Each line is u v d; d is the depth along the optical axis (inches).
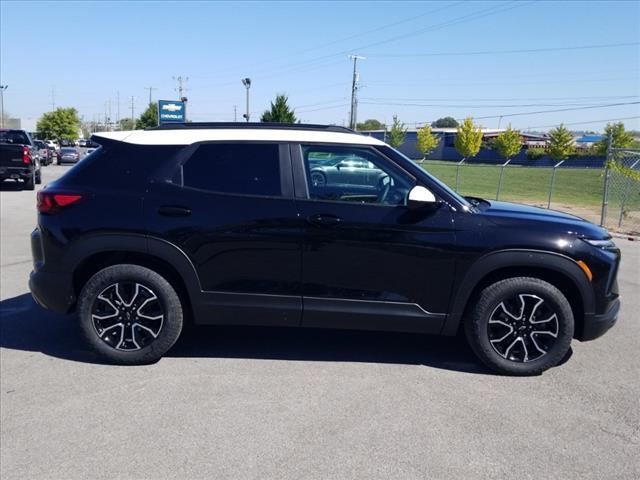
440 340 204.1
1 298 242.5
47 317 219.1
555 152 2345.0
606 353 193.8
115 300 174.2
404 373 173.2
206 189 170.7
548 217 177.2
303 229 166.6
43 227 172.4
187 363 178.2
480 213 170.6
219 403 151.2
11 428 137.3
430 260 166.9
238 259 169.2
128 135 178.4
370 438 134.5
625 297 272.1
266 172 171.3
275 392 158.2
